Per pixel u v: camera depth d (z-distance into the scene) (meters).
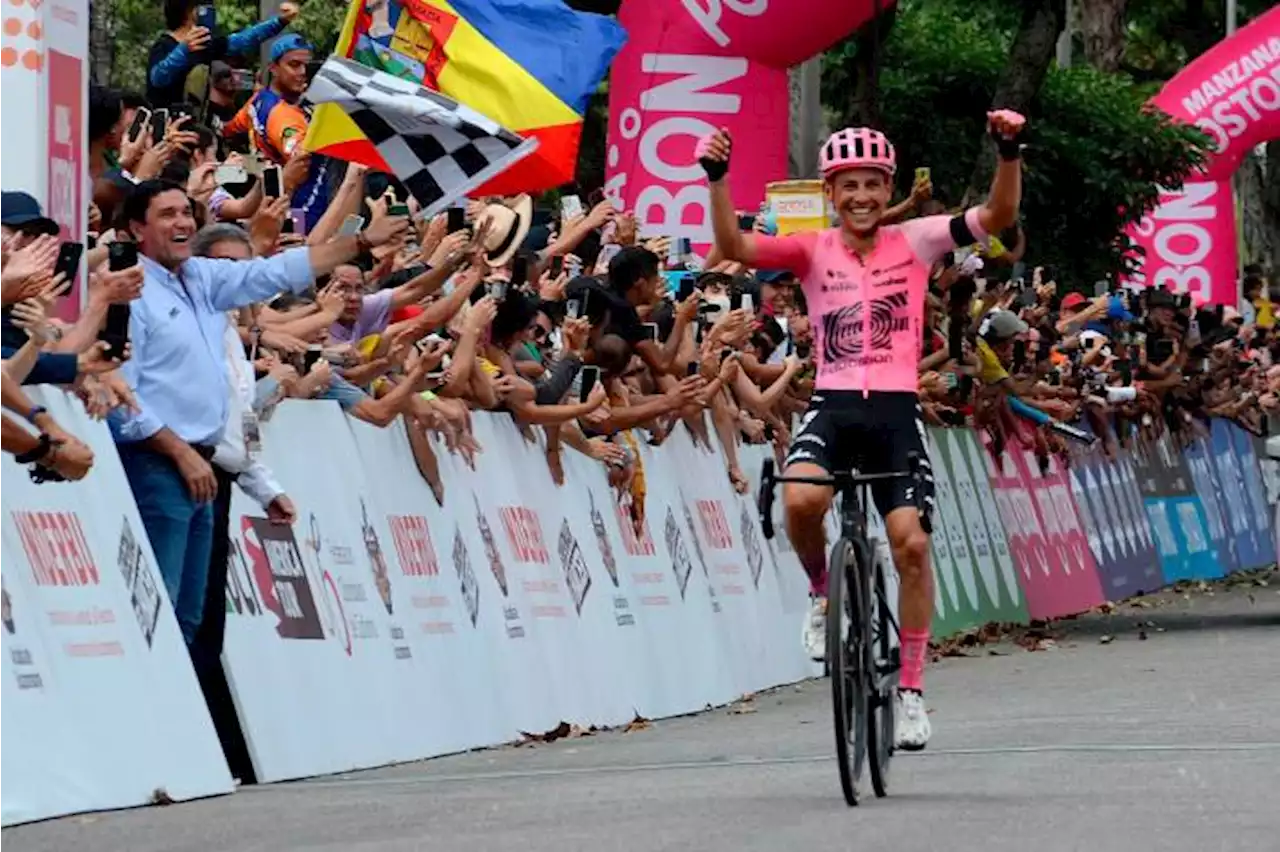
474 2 29.41
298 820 17.45
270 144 29.00
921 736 19.25
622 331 29.02
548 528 27.22
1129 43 97.88
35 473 18.39
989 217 19.20
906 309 19.39
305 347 22.94
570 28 29.73
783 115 37.12
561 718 26.31
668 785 19.62
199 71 28.50
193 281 21.06
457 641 24.52
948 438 41.19
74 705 18.33
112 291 18.36
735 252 19.42
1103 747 21.67
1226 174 63.12
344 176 28.83
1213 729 23.09
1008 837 15.58
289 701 21.39
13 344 18.50
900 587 19.34
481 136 26.20
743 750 23.28
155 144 24.05
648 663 28.94
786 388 34.38
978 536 41.78
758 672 32.72
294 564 22.06
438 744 23.64
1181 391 56.28
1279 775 18.86
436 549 24.56
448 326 26.53
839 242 19.56
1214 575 58.03
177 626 20.06
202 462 20.42
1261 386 61.88
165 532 20.31
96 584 19.06
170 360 20.67
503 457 26.59
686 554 30.98
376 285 24.69
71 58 21.33
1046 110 56.22
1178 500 56.06
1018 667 33.53
